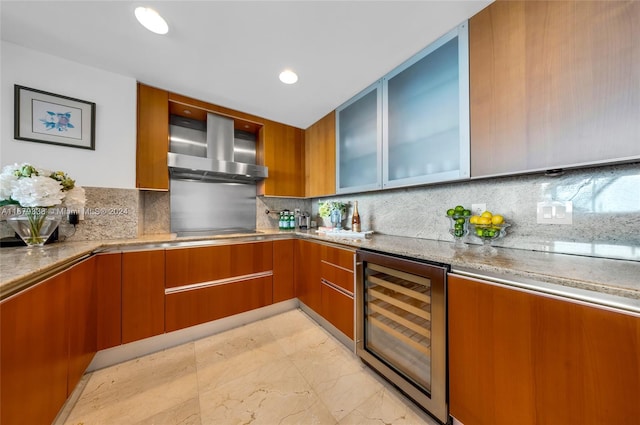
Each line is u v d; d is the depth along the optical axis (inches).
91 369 56.8
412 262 45.9
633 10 29.7
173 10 46.0
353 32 52.0
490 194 55.7
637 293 22.9
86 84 63.8
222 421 43.1
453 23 49.5
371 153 74.0
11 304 27.8
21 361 29.5
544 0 37.5
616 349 24.0
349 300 64.0
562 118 35.6
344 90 77.4
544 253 45.6
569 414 26.9
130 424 42.3
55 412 37.1
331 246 71.7
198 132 94.7
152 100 74.0
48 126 59.4
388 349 54.6
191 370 57.4
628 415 23.2
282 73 67.7
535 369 29.6
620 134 30.7
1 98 55.0
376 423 42.8
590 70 33.0
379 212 86.2
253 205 109.3
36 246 52.1
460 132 49.0
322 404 47.1
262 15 47.3
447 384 40.1
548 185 46.6
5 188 46.3
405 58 61.2
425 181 56.9
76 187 57.0
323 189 98.0
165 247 66.4
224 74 68.1
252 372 56.7
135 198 70.6
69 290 42.1
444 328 40.1
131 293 61.2
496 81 43.4
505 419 32.3
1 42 54.8
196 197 95.0
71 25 49.9
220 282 75.5
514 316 31.7
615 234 39.2
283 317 86.4
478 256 42.7
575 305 26.7
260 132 103.4
